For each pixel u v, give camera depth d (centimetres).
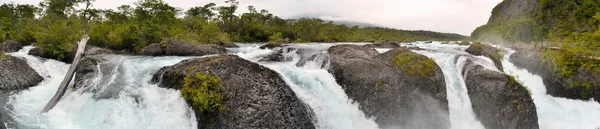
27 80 1596
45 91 1559
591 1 6278
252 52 2447
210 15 7750
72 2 4669
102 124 1156
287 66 1797
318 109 1338
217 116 1070
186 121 1123
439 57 2012
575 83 1711
